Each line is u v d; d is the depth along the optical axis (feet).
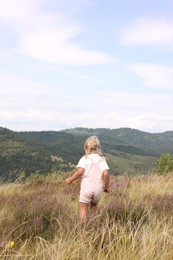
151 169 56.08
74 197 33.01
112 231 18.08
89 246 16.72
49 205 24.18
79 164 25.12
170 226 19.40
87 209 24.79
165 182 42.68
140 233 18.22
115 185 39.09
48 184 44.32
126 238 17.34
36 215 22.41
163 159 56.54
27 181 46.60
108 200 29.58
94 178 24.88
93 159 25.20
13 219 21.86
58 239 17.22
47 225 21.09
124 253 15.39
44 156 553.23
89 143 25.58
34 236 19.40
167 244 16.78
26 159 514.27
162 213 23.11
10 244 16.22
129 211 21.70
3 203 28.22
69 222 20.76
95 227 18.99
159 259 15.30
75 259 15.17
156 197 30.35
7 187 39.68
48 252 15.25
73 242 16.53
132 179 46.09
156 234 17.46
